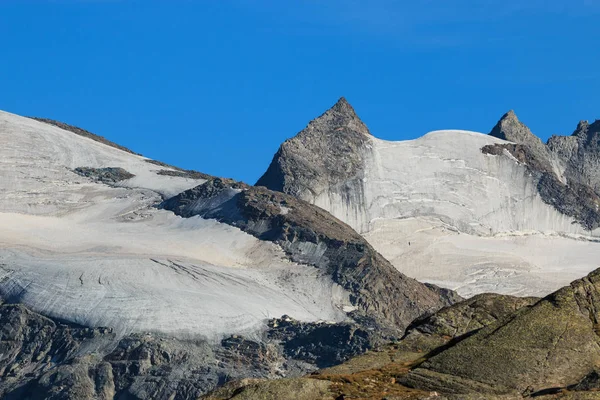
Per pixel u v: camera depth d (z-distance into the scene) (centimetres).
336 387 17275
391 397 16375
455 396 16000
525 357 17100
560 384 16575
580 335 17288
